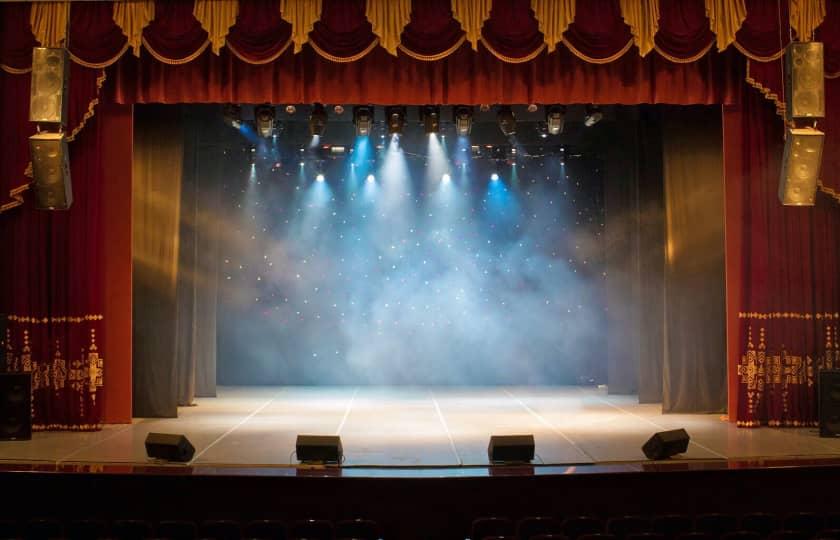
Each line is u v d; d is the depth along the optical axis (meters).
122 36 11.88
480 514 8.83
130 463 9.59
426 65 12.20
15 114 12.06
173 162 13.97
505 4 11.80
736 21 11.68
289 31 11.78
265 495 8.87
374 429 12.08
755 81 12.05
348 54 11.80
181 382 14.97
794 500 9.19
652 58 12.34
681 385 13.95
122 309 12.82
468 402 15.17
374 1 11.64
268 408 14.51
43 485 9.05
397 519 8.80
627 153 16.31
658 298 15.36
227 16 11.67
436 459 9.73
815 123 10.99
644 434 11.57
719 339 14.12
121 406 12.76
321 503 8.83
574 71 12.24
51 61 10.88
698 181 14.29
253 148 16.48
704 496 9.07
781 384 12.45
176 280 13.70
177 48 11.81
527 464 9.43
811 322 12.48
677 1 11.87
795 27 11.80
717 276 14.23
